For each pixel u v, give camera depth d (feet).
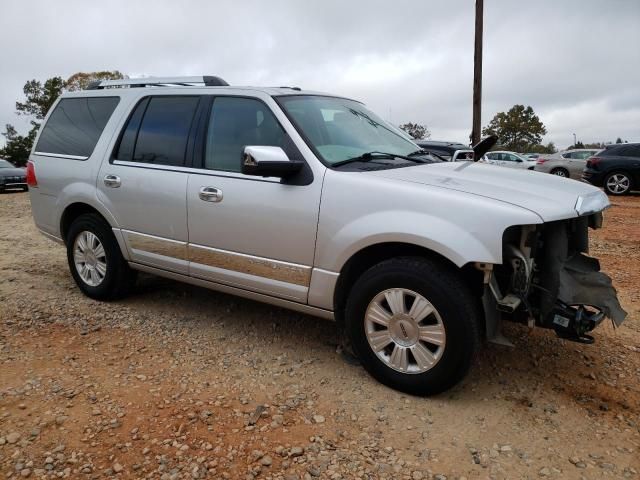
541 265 10.12
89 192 14.96
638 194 49.14
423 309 9.80
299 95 12.75
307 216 10.94
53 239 16.84
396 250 10.49
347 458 8.45
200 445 8.71
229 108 12.73
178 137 13.39
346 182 10.59
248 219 11.80
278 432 9.11
